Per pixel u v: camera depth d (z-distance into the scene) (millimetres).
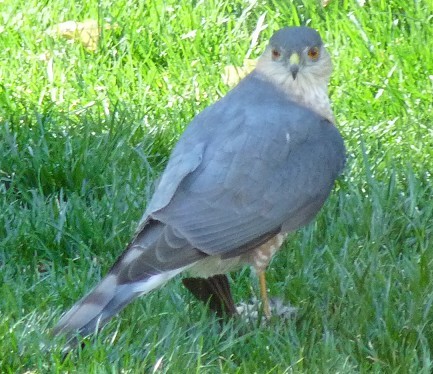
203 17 15117
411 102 13305
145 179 11609
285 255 10766
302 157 9711
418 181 11555
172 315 9609
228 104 10062
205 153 9422
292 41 10281
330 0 15164
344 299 9844
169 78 14047
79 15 15133
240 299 10352
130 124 12422
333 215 11219
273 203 9461
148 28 14906
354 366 8930
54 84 13812
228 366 8859
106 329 9234
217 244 9117
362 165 11969
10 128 12328
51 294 9852
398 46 14039
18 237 10656
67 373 8570
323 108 10469
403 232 11008
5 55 14383
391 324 9273
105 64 14367
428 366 8812
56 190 11633
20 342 8953
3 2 15242
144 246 8914
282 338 9367
